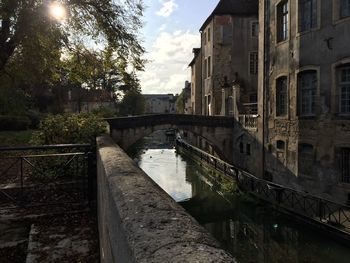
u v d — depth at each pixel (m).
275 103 16.23
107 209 3.33
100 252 4.93
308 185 13.67
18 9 9.64
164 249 1.47
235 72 27.27
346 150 11.92
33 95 31.05
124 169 3.58
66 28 12.30
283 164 15.56
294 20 14.55
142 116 19.17
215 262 1.32
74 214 6.88
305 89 14.06
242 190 16.84
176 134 50.34
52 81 14.70
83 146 7.48
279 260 10.30
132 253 1.57
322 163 12.87
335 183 12.21
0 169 10.36
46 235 5.80
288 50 15.05
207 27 30.23
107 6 12.45
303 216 12.08
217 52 27.39
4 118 25.03
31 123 27.98
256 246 11.63
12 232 6.03
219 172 20.56
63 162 8.80
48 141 10.13
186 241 1.54
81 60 13.82
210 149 25.98
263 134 17.41
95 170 7.45
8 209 7.04
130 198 2.37
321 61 12.93
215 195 18.58
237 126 20.80
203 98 32.59
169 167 28.17
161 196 2.43
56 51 12.59
